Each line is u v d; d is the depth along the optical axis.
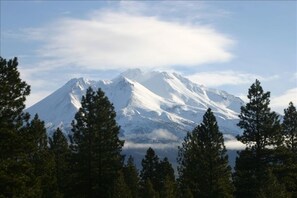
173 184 70.56
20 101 29.67
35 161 50.41
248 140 48.47
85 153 49.59
